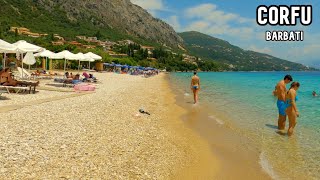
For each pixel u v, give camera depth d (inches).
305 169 298.2
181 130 463.8
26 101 574.6
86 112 515.5
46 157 273.4
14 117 421.1
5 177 223.6
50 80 1128.2
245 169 301.0
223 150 363.9
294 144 387.2
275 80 2380.7
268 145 383.2
